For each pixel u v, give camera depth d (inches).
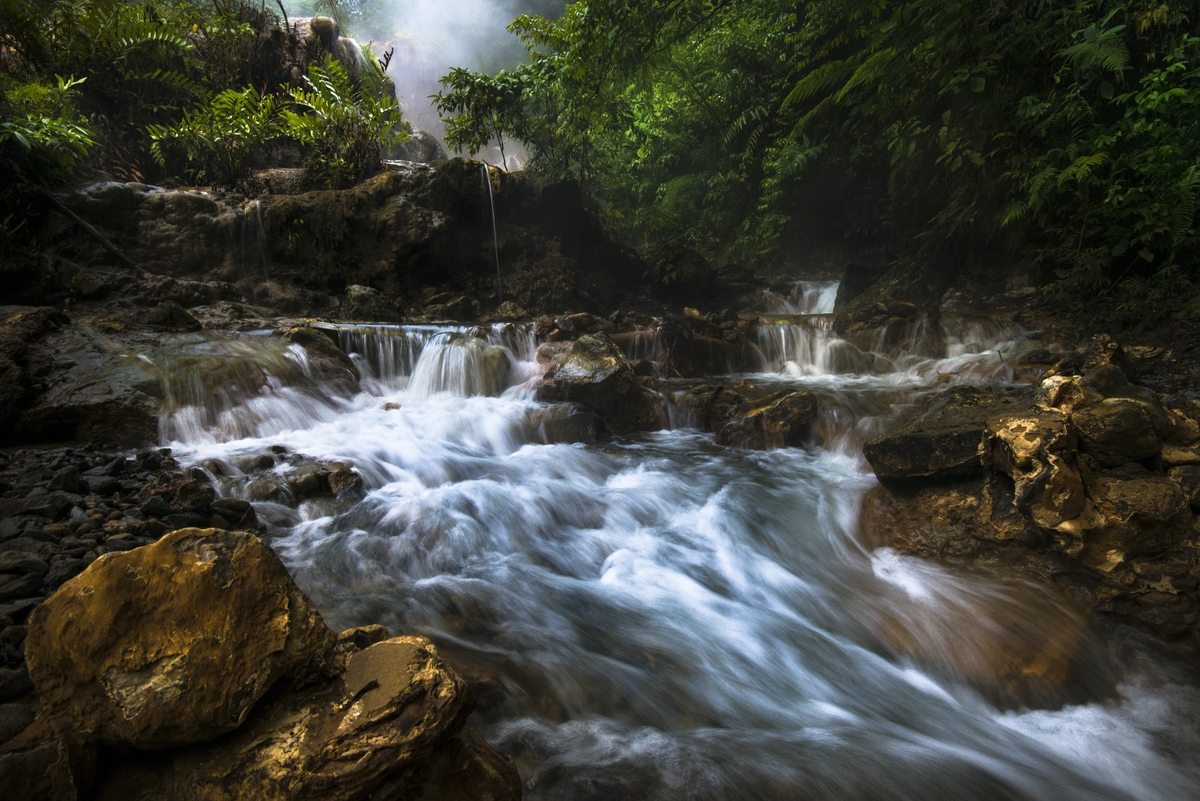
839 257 598.2
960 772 106.0
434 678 71.0
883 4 376.5
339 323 313.9
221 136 411.2
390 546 158.7
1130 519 142.3
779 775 101.5
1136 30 315.6
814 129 571.8
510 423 250.1
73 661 64.0
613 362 268.8
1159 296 286.7
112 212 342.6
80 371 219.6
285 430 235.0
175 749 66.5
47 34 397.4
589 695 115.5
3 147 315.3
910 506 173.0
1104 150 303.9
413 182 412.2
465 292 419.8
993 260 388.2
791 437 239.5
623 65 433.1
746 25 590.6
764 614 145.6
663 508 192.2
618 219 580.4
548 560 161.9
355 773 64.6
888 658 135.4
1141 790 106.0
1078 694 127.6
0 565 117.3
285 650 68.2
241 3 560.1
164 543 67.6
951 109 356.8
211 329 285.0
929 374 298.5
